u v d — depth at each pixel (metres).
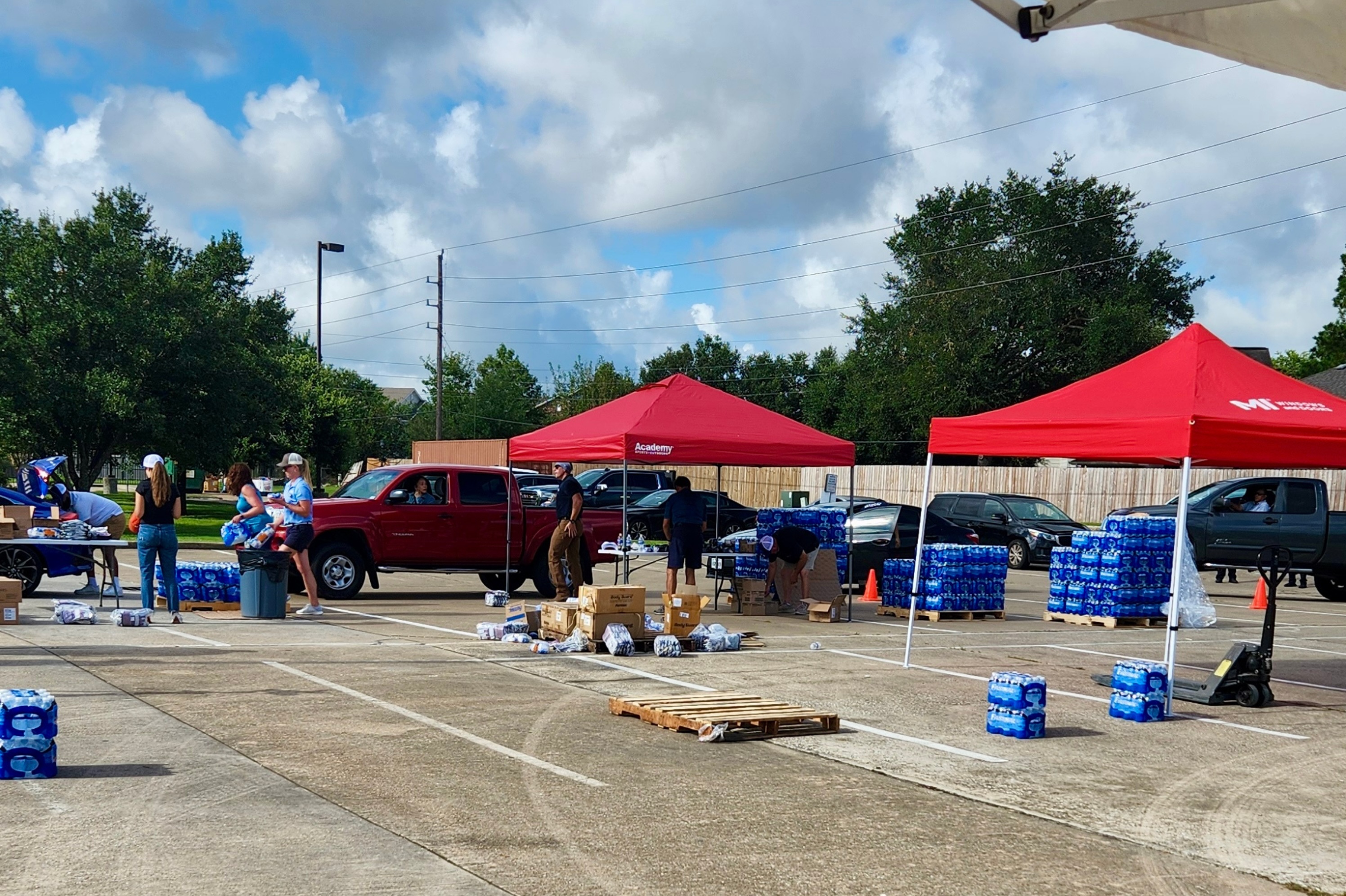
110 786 6.50
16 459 39.47
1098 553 16.92
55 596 16.12
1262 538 21.52
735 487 45.12
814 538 17.11
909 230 64.56
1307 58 3.73
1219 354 11.14
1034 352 57.31
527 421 77.50
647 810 6.43
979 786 7.24
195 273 40.97
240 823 5.89
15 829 5.69
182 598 14.92
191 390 39.22
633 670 11.34
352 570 17.25
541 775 7.10
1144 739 8.80
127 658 10.80
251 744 7.61
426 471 17.75
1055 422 10.99
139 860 5.27
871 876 5.41
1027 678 8.73
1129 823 6.48
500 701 9.46
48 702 6.68
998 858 5.76
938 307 57.06
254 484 15.11
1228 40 3.67
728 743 8.23
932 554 17.25
